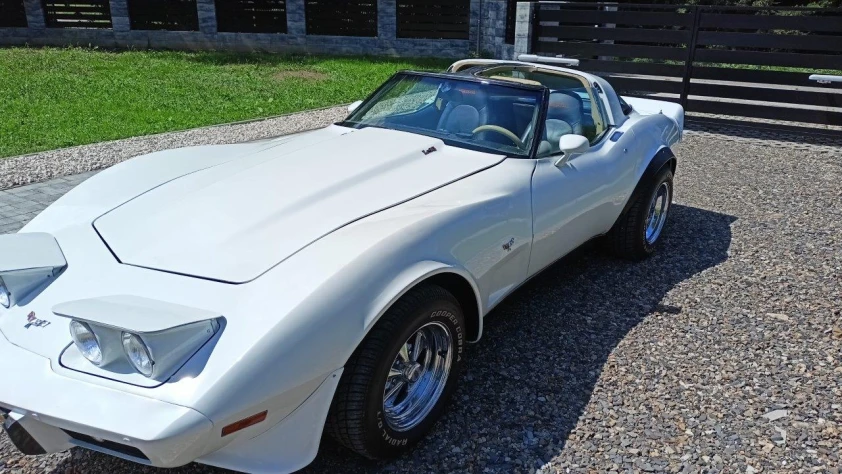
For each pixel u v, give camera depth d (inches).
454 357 110.0
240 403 78.6
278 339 81.7
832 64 357.1
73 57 601.3
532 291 167.5
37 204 222.7
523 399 120.0
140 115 374.9
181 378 78.2
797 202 247.3
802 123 402.6
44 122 349.7
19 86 449.7
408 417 104.7
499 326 148.0
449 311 105.3
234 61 614.2
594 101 171.8
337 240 96.9
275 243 97.9
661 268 183.9
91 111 381.4
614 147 166.7
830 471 102.3
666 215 199.9
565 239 149.0
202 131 339.9
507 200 124.0
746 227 219.8
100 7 697.6
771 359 135.3
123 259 97.9
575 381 126.3
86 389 78.9
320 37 694.5
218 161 141.6
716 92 386.6
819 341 143.1
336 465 102.8
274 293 86.6
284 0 688.4
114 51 664.4
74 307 82.0
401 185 119.9
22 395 80.3
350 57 665.0
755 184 271.6
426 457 104.7
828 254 194.9
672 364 133.0
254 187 117.0
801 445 108.3
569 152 138.9
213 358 79.6
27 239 105.0
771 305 160.7
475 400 119.6
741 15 371.9
